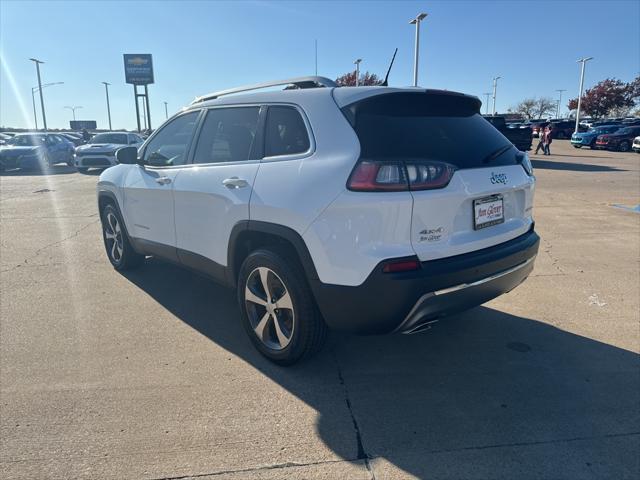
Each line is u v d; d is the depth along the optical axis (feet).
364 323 9.21
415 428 8.88
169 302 14.97
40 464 7.95
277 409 9.46
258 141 11.11
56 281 16.97
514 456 8.13
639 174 52.29
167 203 13.67
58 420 9.09
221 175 11.62
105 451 8.25
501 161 10.51
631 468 7.84
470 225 9.71
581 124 151.53
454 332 12.89
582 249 20.75
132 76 149.07
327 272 9.25
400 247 8.78
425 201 8.84
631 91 188.44
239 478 7.64
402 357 11.57
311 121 10.01
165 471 7.78
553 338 12.50
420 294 8.81
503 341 12.36
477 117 11.21
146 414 9.27
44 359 11.40
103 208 18.11
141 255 17.67
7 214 30.78
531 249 10.96
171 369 10.95
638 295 15.39
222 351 11.82
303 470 7.82
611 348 11.94
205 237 12.37
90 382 10.39
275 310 10.78
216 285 16.49
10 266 18.81
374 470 7.82
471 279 9.41
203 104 13.23
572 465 7.91
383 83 13.00
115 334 12.74
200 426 8.92
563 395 9.93
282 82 11.79
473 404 9.62
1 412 9.33
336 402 9.71
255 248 11.54
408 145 9.26
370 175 8.71
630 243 21.72
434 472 7.77
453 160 9.55
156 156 14.58
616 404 9.60
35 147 66.74
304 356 10.55
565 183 44.21
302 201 9.45
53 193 41.78
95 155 61.67
